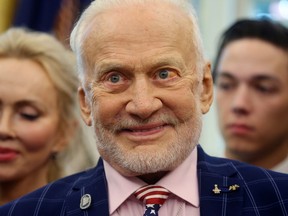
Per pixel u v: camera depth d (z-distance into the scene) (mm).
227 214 1609
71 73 2346
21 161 2242
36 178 2314
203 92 1722
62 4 3102
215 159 1756
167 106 1592
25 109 2238
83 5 3082
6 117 2217
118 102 1590
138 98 1566
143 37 1584
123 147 1603
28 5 3127
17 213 1688
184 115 1604
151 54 1576
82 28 1672
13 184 2281
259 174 1682
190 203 1639
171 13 1623
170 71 1598
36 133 2244
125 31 1590
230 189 1644
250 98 2551
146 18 1598
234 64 2588
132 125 1588
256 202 1624
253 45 2586
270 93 2547
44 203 1699
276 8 3818
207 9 3889
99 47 1609
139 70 1579
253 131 2551
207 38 3873
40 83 2266
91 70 1636
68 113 2346
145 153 1586
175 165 1640
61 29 3088
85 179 1736
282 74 2551
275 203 1620
